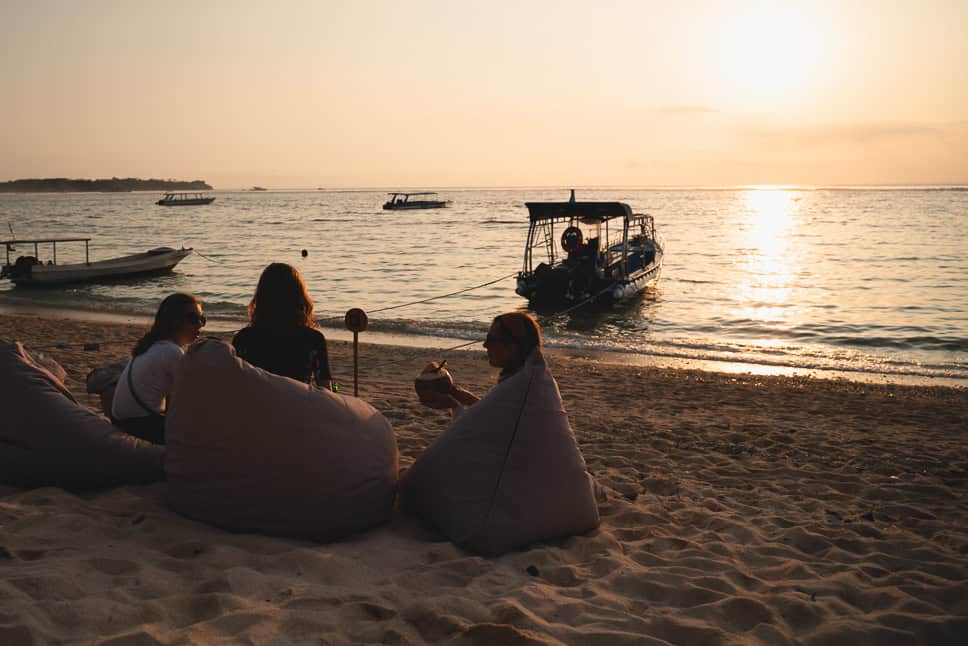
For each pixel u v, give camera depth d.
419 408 7.37
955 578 3.59
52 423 3.90
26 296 23.17
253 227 72.31
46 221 85.56
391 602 2.88
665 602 3.14
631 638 2.69
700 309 20.69
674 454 6.15
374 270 31.78
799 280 27.23
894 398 9.88
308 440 3.43
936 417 8.55
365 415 3.76
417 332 16.19
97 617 2.49
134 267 27.39
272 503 3.43
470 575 3.22
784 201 155.62
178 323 4.25
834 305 21.19
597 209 20.53
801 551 3.93
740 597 3.11
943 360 13.84
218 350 3.36
